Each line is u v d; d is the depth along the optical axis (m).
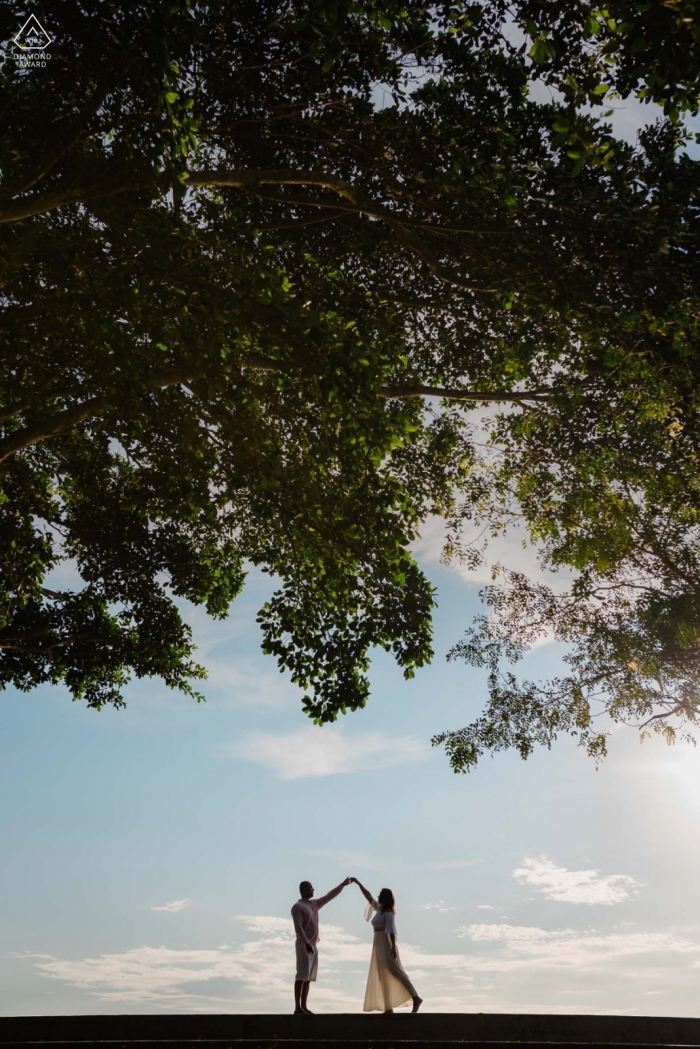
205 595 17.59
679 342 11.11
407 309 14.16
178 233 8.87
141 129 8.20
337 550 12.19
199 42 9.77
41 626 19.17
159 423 11.53
